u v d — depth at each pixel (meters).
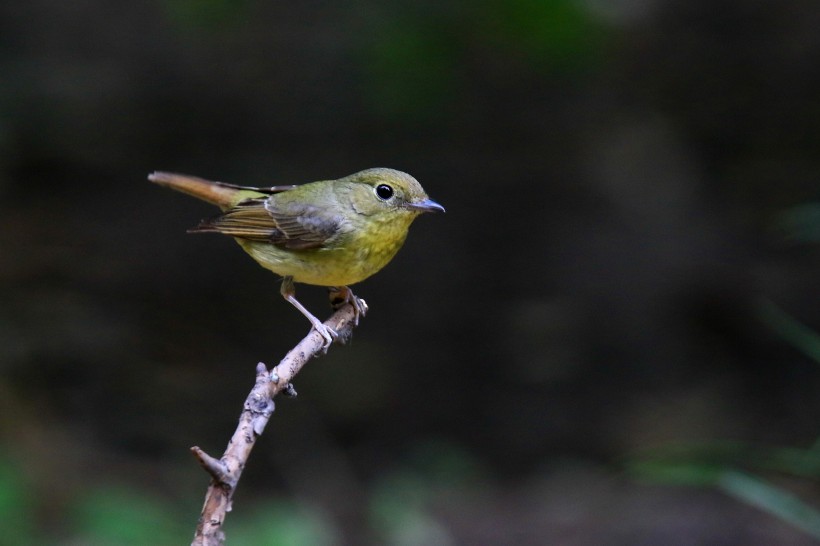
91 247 15.38
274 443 12.41
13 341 13.30
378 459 12.30
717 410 13.12
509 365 13.98
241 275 15.29
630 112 16.36
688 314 14.44
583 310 14.58
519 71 16.36
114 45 16.83
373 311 14.77
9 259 14.83
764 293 14.16
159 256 15.36
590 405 13.39
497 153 16.34
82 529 9.74
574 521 11.12
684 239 14.98
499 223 15.73
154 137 16.55
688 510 11.32
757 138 15.95
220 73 16.72
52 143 16.30
